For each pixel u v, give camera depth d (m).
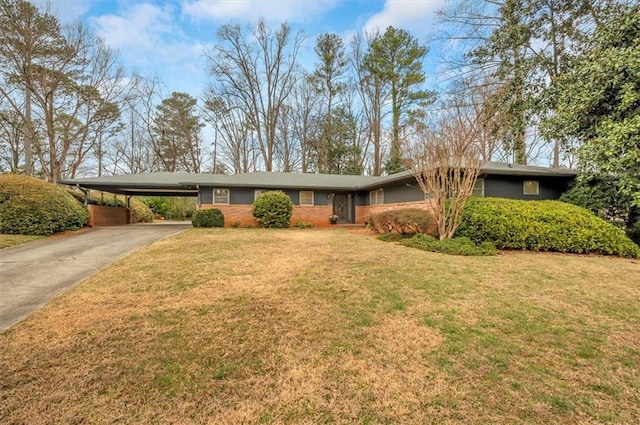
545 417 2.01
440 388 2.30
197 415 2.02
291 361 2.67
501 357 2.74
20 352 2.78
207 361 2.65
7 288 4.73
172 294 4.34
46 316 3.57
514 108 11.93
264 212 14.71
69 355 2.73
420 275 5.38
